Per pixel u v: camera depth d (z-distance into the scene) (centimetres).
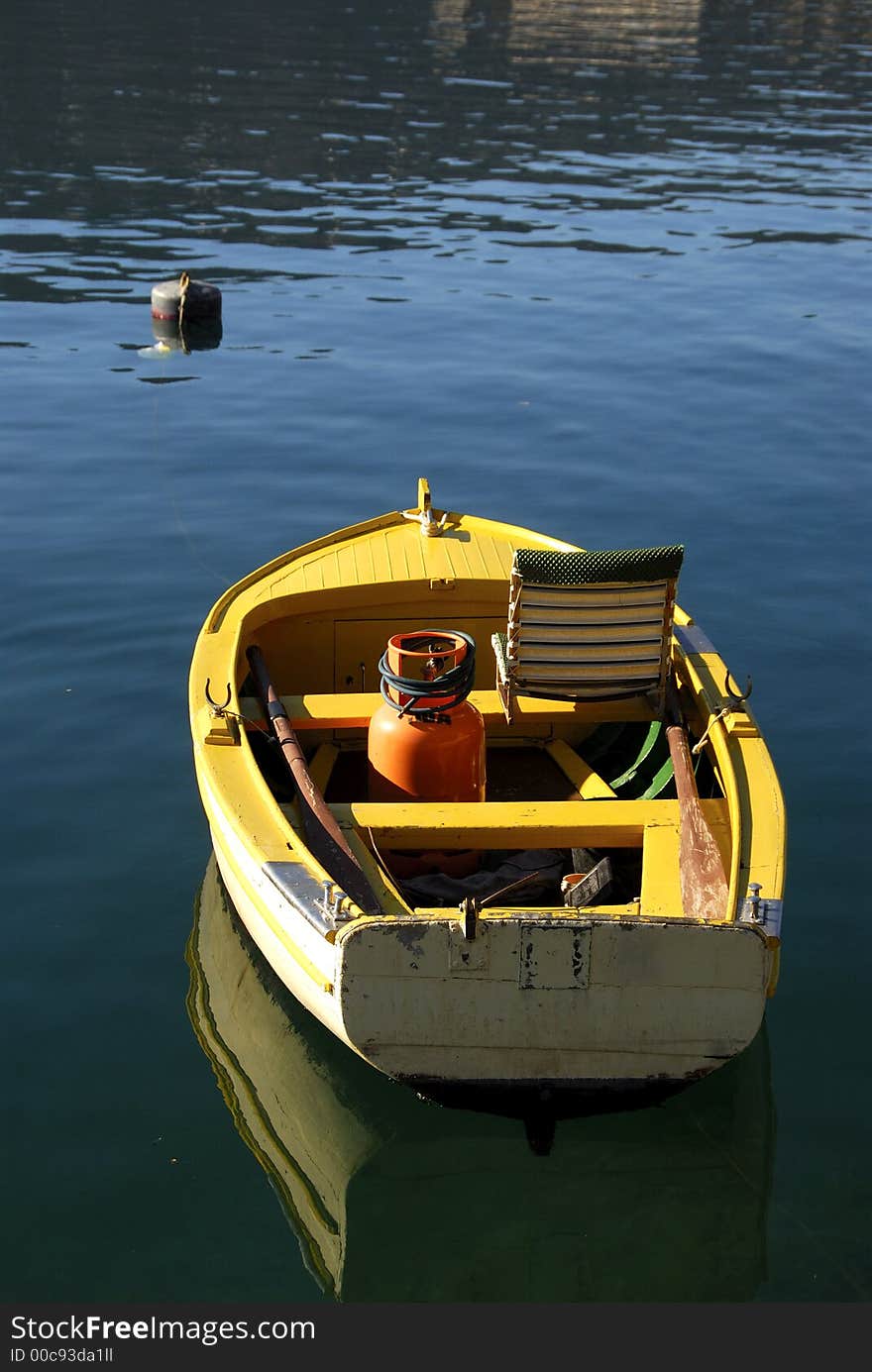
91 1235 428
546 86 3297
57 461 1109
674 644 653
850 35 4566
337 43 3734
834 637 842
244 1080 493
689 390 1336
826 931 575
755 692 773
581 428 1222
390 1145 474
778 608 879
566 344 1485
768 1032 520
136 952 557
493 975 430
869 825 649
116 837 631
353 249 1881
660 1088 450
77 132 2506
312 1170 458
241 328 1515
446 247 1909
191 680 611
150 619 836
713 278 1786
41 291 1627
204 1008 527
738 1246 435
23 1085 486
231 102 2839
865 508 1050
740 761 561
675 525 1012
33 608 845
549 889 567
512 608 577
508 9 4666
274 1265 422
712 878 488
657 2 4966
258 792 539
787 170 2548
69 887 595
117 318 1536
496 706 629
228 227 1964
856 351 1479
